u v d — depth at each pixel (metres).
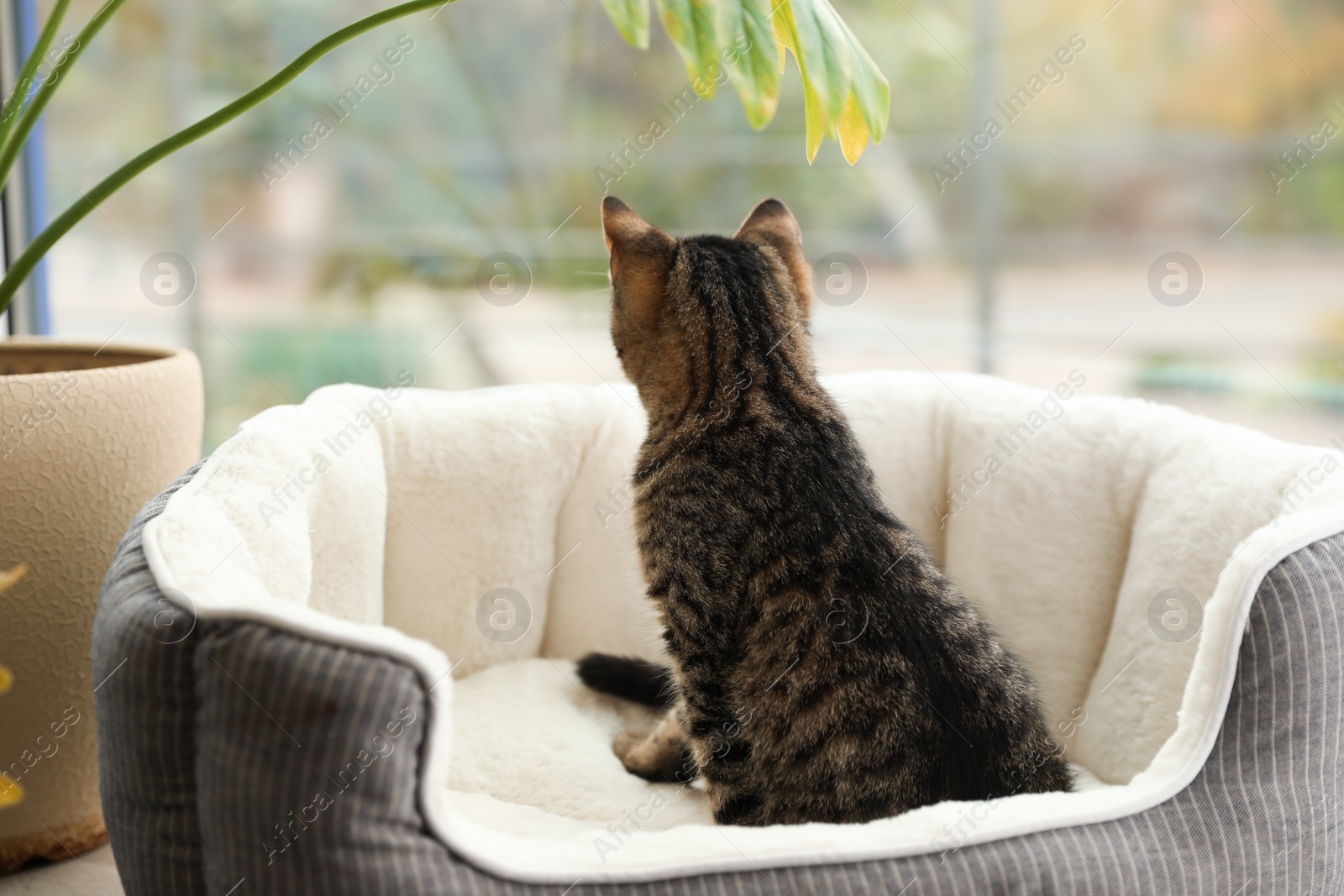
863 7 2.60
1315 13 2.51
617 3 1.13
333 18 2.61
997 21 2.58
